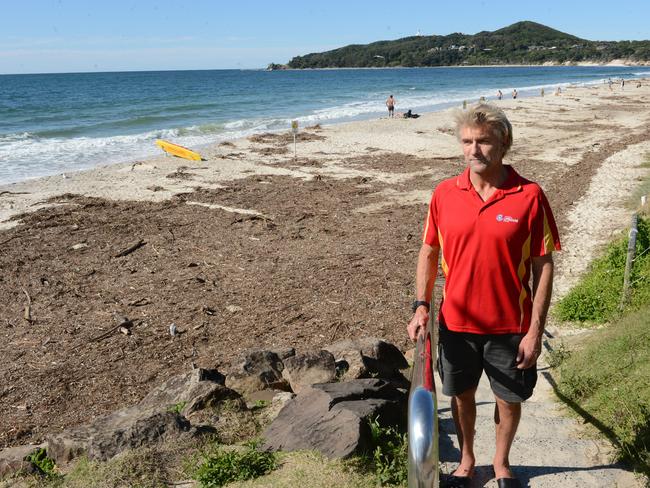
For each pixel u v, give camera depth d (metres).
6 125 40.06
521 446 3.83
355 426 3.49
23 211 15.32
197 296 9.59
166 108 53.78
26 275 10.72
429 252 3.12
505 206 2.85
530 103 51.22
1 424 6.21
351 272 10.44
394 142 27.38
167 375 7.16
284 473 3.33
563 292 8.94
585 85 89.00
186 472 3.63
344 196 16.64
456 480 3.26
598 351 5.25
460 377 3.08
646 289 7.23
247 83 121.69
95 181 19.03
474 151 2.84
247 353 5.42
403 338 7.85
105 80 150.50
